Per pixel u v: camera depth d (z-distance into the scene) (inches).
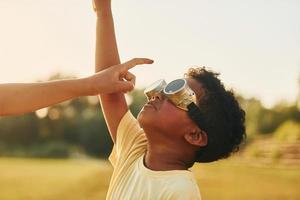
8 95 78.0
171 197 83.9
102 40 99.5
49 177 1112.2
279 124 1561.3
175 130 89.9
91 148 2186.3
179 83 90.4
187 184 85.4
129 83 83.0
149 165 89.9
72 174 1173.1
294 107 1603.1
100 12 99.9
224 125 93.3
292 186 786.8
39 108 79.6
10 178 1087.6
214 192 739.4
